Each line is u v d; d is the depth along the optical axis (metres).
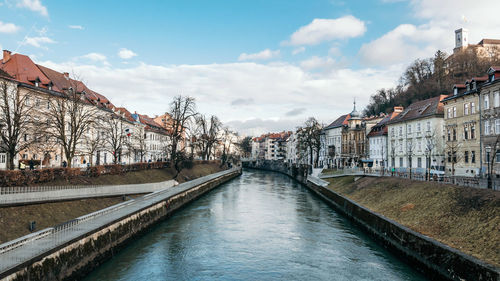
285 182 80.88
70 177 30.27
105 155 65.12
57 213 21.75
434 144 46.66
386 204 30.08
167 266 20.45
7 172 22.72
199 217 35.16
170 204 35.50
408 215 25.05
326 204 44.50
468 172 41.47
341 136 91.50
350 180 49.84
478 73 86.19
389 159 65.12
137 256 22.16
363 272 19.47
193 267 20.38
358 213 30.42
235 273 19.53
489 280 13.32
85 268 18.19
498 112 35.91
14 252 14.82
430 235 20.17
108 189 29.22
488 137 37.59
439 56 96.75
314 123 85.75
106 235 20.88
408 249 20.17
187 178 59.69
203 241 25.91
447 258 16.20
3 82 32.72
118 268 19.89
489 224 17.95
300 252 23.28
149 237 26.94
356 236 27.45
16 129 30.19
